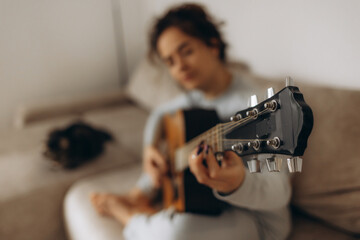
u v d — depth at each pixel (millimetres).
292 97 310
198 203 703
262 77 977
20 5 1991
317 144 653
